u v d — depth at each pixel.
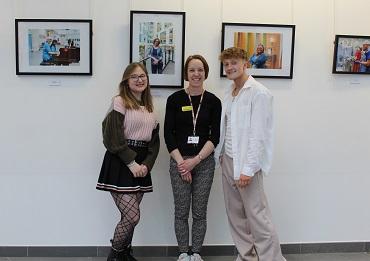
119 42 3.01
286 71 3.07
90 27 2.95
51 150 3.05
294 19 3.07
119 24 3.00
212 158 2.76
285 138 3.14
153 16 2.97
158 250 3.13
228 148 2.70
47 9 2.96
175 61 3.01
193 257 2.76
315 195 3.20
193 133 2.70
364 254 3.22
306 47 3.10
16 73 2.96
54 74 2.98
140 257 3.13
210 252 3.16
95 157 3.07
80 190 3.08
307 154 3.16
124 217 2.62
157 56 2.99
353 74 3.13
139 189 2.63
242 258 2.74
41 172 3.05
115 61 3.01
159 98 3.04
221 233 3.17
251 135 2.53
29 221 3.08
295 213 3.20
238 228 2.79
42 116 3.02
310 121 3.14
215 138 2.71
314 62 3.11
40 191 3.06
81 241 3.11
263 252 2.61
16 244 3.09
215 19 3.03
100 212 3.11
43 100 3.01
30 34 2.95
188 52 3.03
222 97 3.07
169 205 3.13
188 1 3.01
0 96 3.00
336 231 3.23
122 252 2.76
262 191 2.65
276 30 3.03
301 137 3.15
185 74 2.77
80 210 3.09
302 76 3.11
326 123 3.15
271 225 2.63
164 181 3.11
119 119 2.57
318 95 3.13
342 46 3.08
